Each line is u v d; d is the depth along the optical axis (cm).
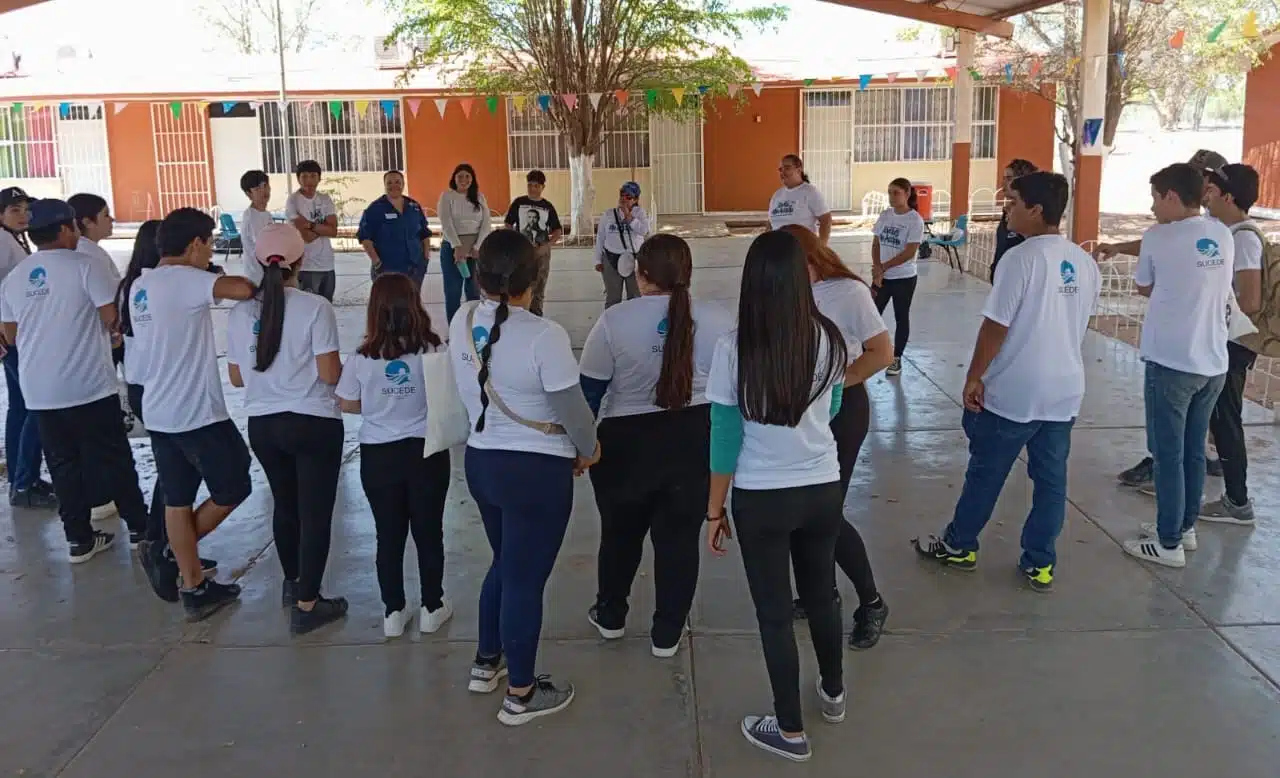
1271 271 485
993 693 371
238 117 2427
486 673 377
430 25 1978
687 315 370
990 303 424
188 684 388
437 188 2444
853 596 447
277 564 498
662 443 378
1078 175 1198
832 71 2348
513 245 339
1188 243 444
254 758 341
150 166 2444
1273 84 2077
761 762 335
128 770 336
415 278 995
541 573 352
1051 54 2094
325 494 420
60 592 471
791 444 315
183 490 431
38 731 359
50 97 2275
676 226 2203
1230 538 502
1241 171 486
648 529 428
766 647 330
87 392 487
